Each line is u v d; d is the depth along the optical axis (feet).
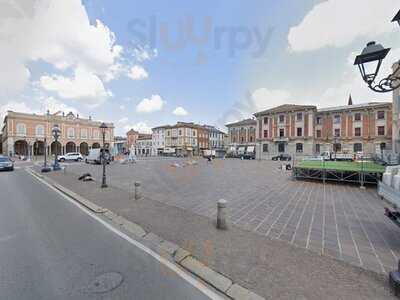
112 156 104.94
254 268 9.86
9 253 11.61
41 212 19.26
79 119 193.47
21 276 9.50
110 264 10.60
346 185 32.73
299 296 7.99
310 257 10.80
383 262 10.33
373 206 20.49
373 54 10.98
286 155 127.54
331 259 10.61
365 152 121.80
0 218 17.47
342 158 85.97
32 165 78.95
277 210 19.22
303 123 130.93
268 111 139.74
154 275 9.74
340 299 7.79
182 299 8.19
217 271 9.70
